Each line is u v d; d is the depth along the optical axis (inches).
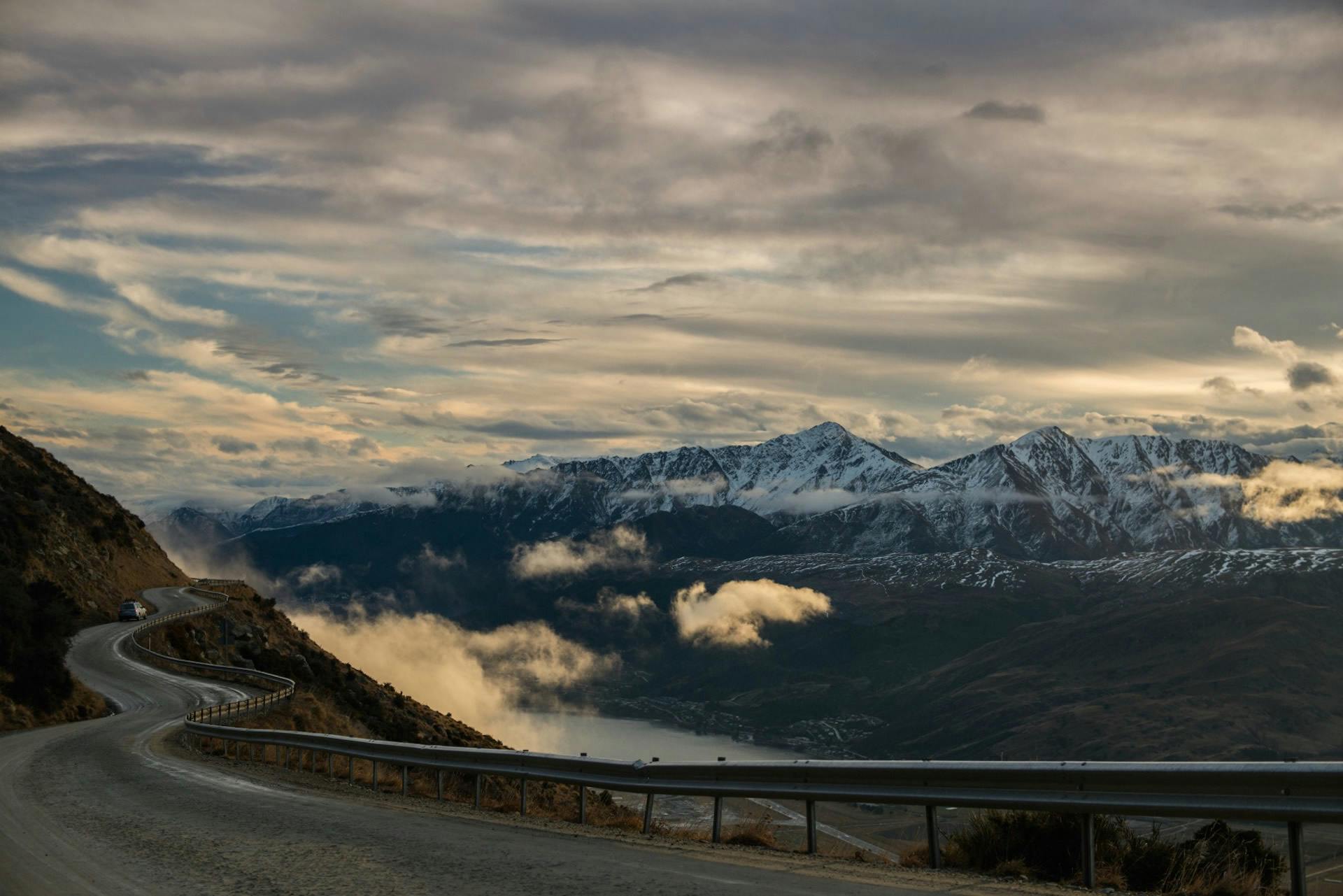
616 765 660.1
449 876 462.0
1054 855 465.1
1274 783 370.0
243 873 478.3
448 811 748.6
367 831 615.5
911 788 491.8
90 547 4239.7
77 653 3002.0
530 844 562.9
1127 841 465.4
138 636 3284.9
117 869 494.6
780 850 554.9
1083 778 425.4
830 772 524.7
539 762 732.7
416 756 878.4
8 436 4830.2
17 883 462.9
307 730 2076.8
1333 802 354.9
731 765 577.9
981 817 500.4
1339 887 398.9
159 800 787.4
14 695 1990.7
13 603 2177.7
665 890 422.3
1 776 982.4
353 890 434.9
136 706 2261.3
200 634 3508.9
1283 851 439.8
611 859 510.0
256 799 800.9
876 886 428.1
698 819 733.9
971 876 454.0
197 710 1977.1
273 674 3016.7
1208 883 414.6
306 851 538.6
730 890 421.4
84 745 1408.7
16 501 3875.5
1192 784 392.5
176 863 507.8
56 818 678.5
